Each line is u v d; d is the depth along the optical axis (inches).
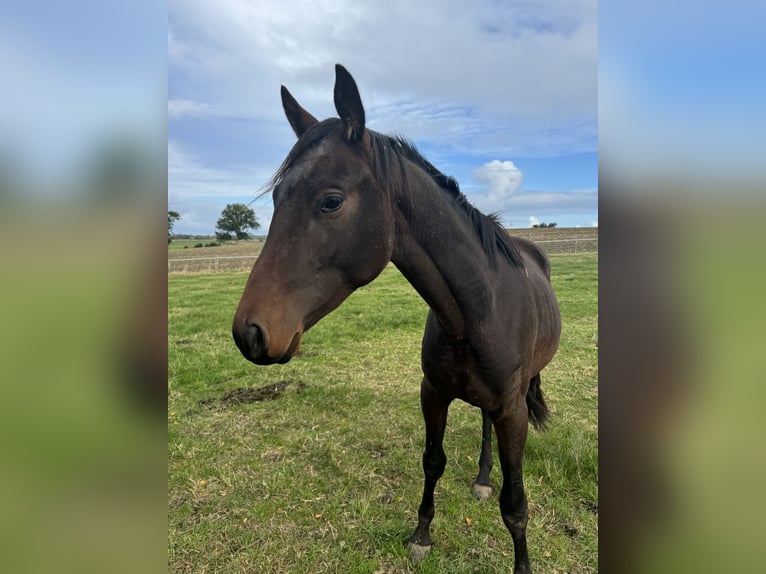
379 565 86.7
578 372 189.2
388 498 106.6
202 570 86.3
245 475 117.2
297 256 55.0
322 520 99.3
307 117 70.6
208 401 166.6
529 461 117.6
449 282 65.3
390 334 269.0
